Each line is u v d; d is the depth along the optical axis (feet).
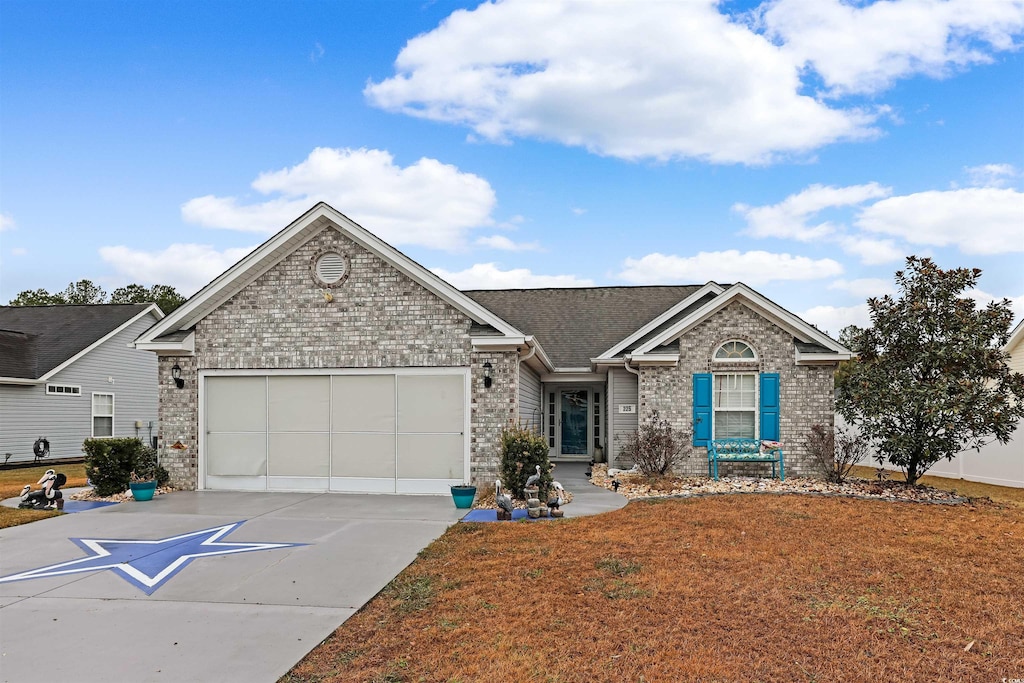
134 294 192.03
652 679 16.55
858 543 29.94
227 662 17.69
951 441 45.03
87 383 82.99
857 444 49.47
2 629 20.27
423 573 25.71
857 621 20.39
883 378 47.03
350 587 24.16
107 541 31.60
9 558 28.84
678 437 52.21
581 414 71.51
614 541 30.14
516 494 40.96
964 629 19.80
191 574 26.04
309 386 46.65
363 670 17.16
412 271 44.98
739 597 22.54
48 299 185.47
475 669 17.04
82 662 17.74
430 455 45.19
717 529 32.50
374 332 45.91
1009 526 34.14
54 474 40.91
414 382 45.57
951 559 27.48
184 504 41.24
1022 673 16.94
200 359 47.52
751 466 51.96
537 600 22.29
